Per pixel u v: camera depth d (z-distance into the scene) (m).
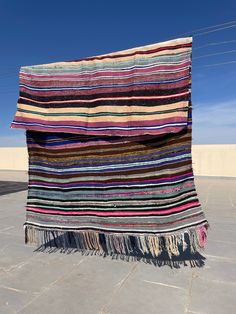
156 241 3.88
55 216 4.40
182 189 3.80
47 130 4.23
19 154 23.84
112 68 4.18
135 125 3.92
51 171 4.41
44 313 3.06
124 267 4.17
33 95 4.39
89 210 4.24
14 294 3.45
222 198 10.70
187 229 3.76
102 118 4.09
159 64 3.95
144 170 3.95
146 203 3.95
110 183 4.11
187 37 3.92
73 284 3.69
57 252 4.73
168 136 3.83
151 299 3.34
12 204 9.60
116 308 3.16
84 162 4.23
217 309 3.15
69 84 4.32
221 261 4.41
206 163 18.77
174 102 3.80
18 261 4.41
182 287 3.62
